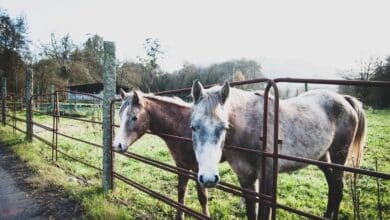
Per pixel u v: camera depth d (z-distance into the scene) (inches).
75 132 521.0
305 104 166.9
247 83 125.3
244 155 145.1
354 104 188.5
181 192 177.5
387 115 753.0
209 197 213.8
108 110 217.2
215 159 114.0
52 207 199.2
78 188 226.1
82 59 2026.3
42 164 296.2
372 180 246.7
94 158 331.0
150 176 265.6
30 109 405.7
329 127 169.8
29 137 408.5
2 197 218.2
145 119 183.0
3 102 571.5
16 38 1594.5
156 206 195.6
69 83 1860.2
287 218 178.4
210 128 116.0
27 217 186.1
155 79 1696.6
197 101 123.3
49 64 1694.1
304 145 157.1
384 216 176.6
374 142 448.1
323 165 96.6
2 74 1534.2
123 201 201.5
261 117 146.0
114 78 218.4
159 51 1791.3
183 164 181.6
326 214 182.1
